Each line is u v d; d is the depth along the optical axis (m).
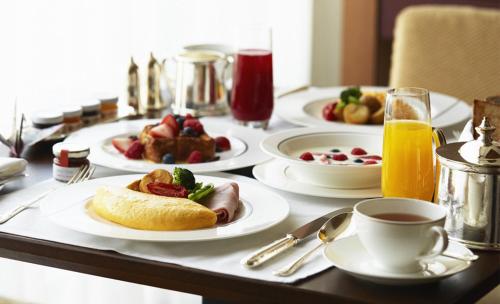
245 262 1.13
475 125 1.42
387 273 1.07
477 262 1.17
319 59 4.52
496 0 3.83
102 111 2.09
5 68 2.38
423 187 1.38
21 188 1.48
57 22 2.56
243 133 1.87
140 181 1.40
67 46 2.61
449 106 2.13
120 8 2.80
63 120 1.93
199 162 1.66
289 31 3.82
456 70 2.93
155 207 1.23
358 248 1.15
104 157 1.64
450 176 1.23
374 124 2.04
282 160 1.51
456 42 2.93
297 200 1.44
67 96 2.64
